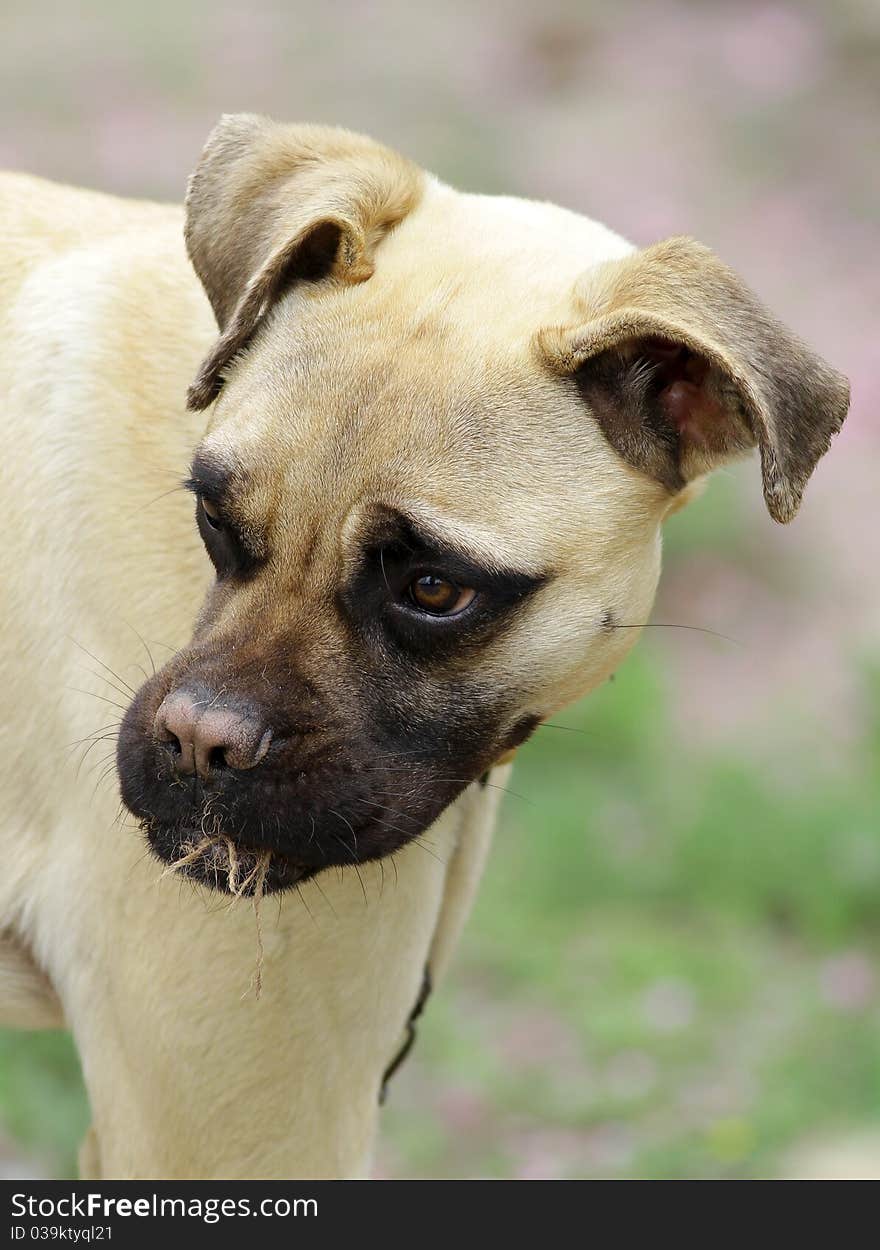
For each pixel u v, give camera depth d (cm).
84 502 369
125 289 381
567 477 336
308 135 371
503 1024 710
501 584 329
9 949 389
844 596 1056
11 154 1205
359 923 363
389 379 329
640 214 1318
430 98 1416
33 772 377
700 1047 698
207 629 335
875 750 897
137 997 368
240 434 331
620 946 764
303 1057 370
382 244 359
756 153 1441
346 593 329
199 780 325
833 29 1586
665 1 1605
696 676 990
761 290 1280
